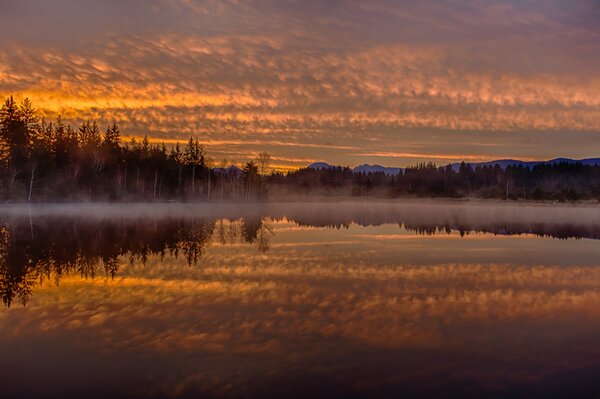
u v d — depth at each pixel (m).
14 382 9.29
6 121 77.31
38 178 75.88
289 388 9.01
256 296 15.79
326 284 17.77
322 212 80.94
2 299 15.32
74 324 12.67
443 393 8.85
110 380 9.36
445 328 12.48
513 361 10.31
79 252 26.12
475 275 19.72
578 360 10.38
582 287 17.50
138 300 15.18
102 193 87.12
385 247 29.34
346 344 11.26
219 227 44.84
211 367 9.92
